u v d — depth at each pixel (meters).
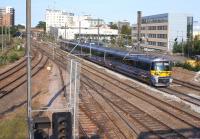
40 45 133.00
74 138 18.52
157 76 43.59
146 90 40.44
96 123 24.47
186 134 22.34
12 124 23.34
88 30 152.50
